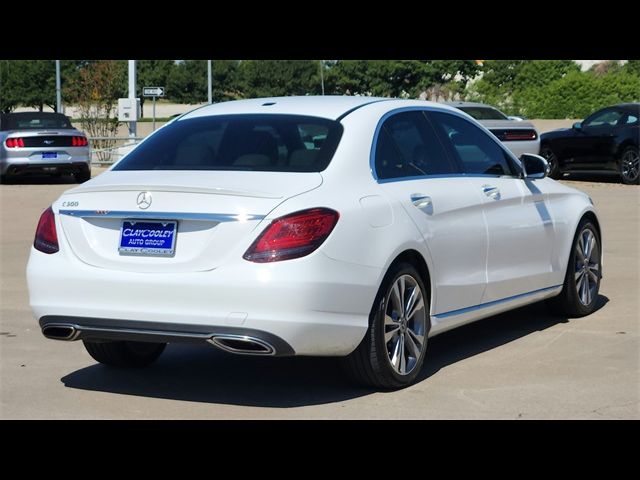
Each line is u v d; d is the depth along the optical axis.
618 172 22.58
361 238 5.95
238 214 5.70
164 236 5.86
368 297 5.99
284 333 5.64
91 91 33.25
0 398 6.30
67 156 23.45
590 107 52.66
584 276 8.59
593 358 7.18
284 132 6.49
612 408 5.93
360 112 6.66
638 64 68.00
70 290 6.04
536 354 7.32
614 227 14.75
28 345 7.82
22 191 21.84
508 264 7.52
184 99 67.81
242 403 6.14
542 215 7.94
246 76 62.84
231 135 6.60
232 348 5.74
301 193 5.82
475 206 7.11
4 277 10.97
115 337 6.01
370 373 6.18
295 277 5.61
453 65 55.22
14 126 24.03
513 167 7.89
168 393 6.40
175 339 5.82
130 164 6.60
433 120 7.23
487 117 22.11
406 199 6.45
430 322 6.66
